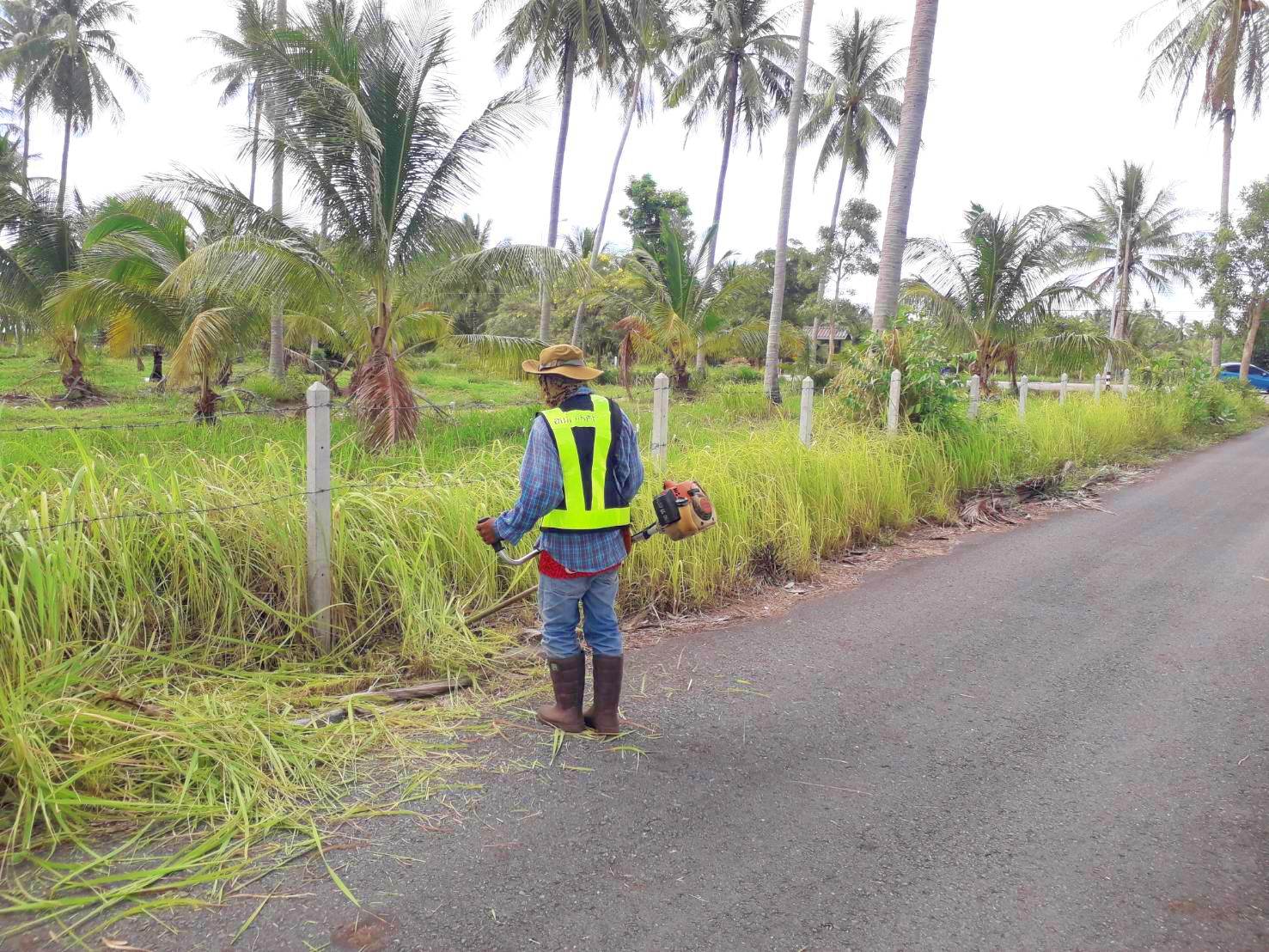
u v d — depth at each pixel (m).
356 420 11.14
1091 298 18.02
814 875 2.72
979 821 3.06
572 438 3.52
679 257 22.47
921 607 5.68
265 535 4.36
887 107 31.56
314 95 10.78
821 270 35.41
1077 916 2.53
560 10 22.77
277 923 2.44
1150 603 5.75
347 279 11.81
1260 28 22.19
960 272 18.55
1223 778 3.39
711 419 14.49
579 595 3.63
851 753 3.60
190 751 3.22
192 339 12.73
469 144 11.63
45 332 18.00
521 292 13.02
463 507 5.12
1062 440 11.91
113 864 2.67
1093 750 3.63
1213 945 2.41
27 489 4.04
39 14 33.78
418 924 2.45
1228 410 18.64
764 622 5.34
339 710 3.75
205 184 10.87
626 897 2.59
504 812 3.07
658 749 3.60
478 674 4.31
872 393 9.59
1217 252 24.14
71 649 3.56
